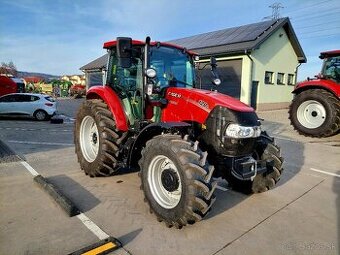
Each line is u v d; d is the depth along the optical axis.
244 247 2.76
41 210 3.36
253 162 3.43
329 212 3.56
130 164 3.89
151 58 3.98
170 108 3.84
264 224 3.22
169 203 3.11
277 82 17.41
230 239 2.89
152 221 3.20
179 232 2.99
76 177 4.53
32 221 3.10
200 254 2.63
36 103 11.88
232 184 4.20
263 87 16.08
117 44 3.48
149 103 3.88
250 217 3.38
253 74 15.06
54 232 2.90
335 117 7.65
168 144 2.96
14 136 7.93
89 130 4.73
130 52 3.54
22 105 11.84
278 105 17.66
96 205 3.55
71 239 2.79
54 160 5.46
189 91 3.69
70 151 6.21
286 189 4.31
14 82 17.03
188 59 4.42
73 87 35.19
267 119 12.27
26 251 2.58
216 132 3.34
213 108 3.38
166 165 3.15
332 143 7.53
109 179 4.47
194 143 2.92
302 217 3.41
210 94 3.62
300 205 3.75
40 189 3.97
